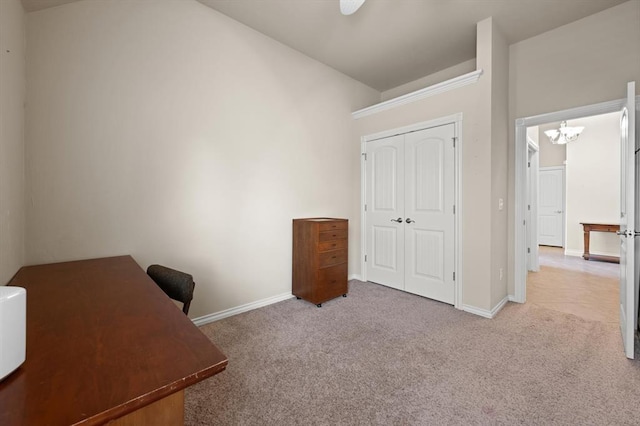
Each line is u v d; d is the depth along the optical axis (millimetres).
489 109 2621
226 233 2607
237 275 2695
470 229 2764
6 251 1385
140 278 1440
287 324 2469
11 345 604
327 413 1438
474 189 2730
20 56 1579
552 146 6715
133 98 2070
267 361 1900
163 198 2229
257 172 2830
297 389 1620
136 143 2092
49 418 493
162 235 2229
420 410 1455
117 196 2018
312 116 3344
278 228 3027
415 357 1947
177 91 2281
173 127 2266
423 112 3143
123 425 599
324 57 3293
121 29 2012
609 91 2506
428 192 3111
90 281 1385
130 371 639
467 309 2775
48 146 1756
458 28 2750
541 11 2512
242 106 2693
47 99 1746
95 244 1935
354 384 1663
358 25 2695
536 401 1513
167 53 2225
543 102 2852
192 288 1532
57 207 1795
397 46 3064
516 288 3047
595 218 5516
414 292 3266
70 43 1817
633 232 1949
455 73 3494
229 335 2264
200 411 1447
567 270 4508
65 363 665
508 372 1771
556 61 2771
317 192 3432
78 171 1863
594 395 1557
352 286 3588
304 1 2367
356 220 3926
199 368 659
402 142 3352
